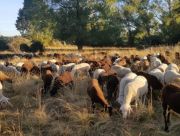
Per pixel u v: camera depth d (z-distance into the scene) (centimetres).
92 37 5522
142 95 1352
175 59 2428
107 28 5591
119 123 1220
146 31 6706
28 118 1313
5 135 1193
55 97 1623
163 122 1197
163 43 5900
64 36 5556
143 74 1465
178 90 1102
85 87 1608
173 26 5853
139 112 1250
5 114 1390
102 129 1190
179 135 1105
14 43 5762
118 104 1362
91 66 2053
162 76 1552
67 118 1316
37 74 2167
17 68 2408
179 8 5991
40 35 6059
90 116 1278
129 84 1297
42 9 5653
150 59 2180
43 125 1261
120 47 5875
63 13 5538
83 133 1176
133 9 6588
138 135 1123
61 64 2352
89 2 5606
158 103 1395
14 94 1739
